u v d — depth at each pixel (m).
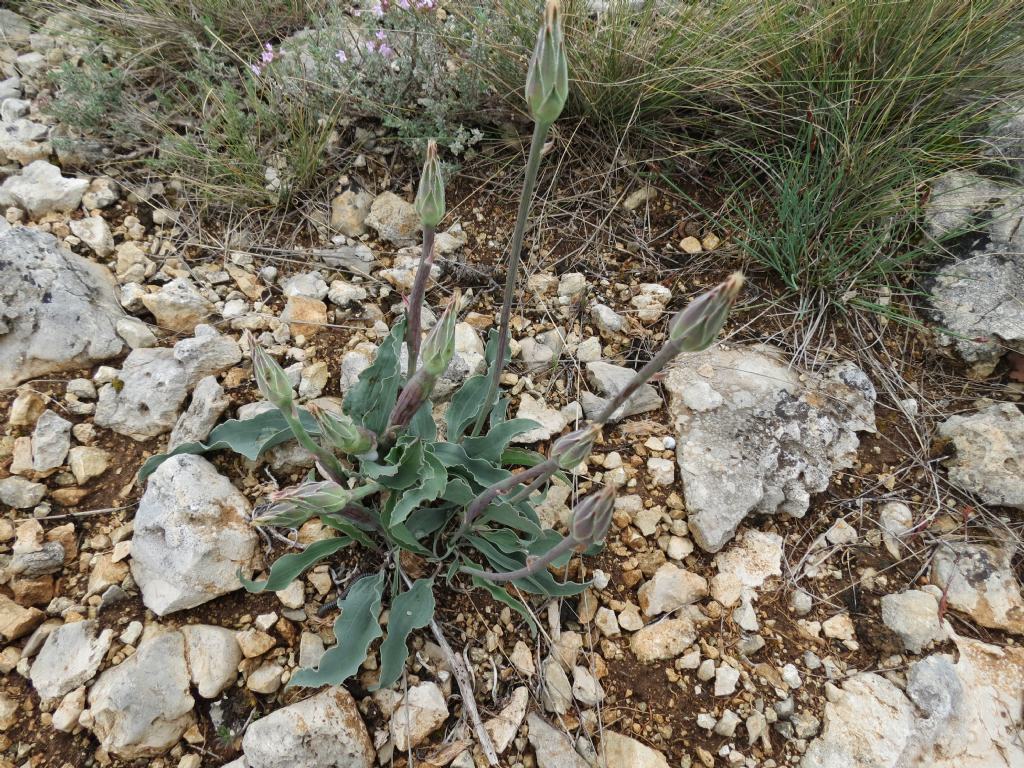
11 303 0.37
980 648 0.34
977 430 0.39
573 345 0.43
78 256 0.41
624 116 0.50
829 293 0.45
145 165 0.48
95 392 0.37
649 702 0.32
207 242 0.45
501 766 0.30
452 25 0.49
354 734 0.29
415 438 0.30
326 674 0.28
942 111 0.47
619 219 0.49
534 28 0.47
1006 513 0.38
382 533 0.34
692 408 0.40
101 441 0.36
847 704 0.32
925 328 0.44
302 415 0.36
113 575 0.32
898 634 0.34
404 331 0.34
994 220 0.44
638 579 0.36
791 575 0.36
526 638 0.33
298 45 0.51
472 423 0.38
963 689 0.33
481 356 0.41
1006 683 0.33
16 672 0.30
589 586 0.34
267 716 0.29
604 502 0.22
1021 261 0.43
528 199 0.26
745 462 0.38
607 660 0.33
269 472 0.36
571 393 0.42
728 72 0.45
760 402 0.41
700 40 0.47
